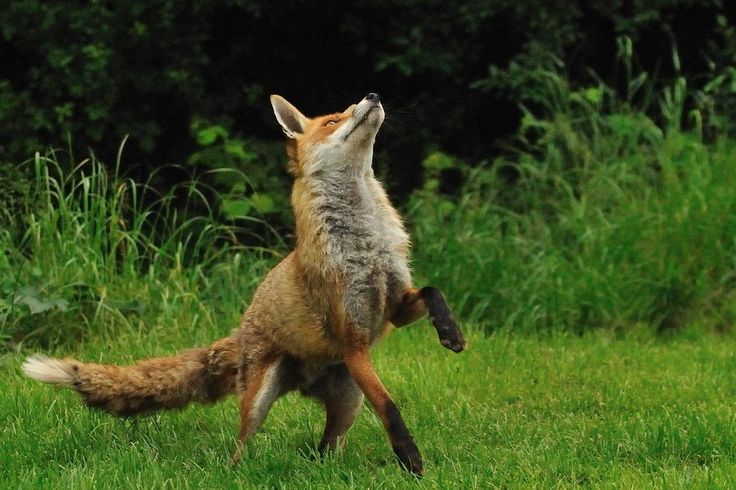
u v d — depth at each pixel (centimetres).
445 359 1137
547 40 1567
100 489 706
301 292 790
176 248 1446
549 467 760
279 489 729
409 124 1648
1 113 1477
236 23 1633
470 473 741
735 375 1063
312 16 1636
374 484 729
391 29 1598
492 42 1670
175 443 848
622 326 1330
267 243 1462
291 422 938
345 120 799
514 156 1714
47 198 1270
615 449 812
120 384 835
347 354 770
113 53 1455
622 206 1434
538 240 1439
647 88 1764
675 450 802
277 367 805
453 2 1559
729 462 752
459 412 955
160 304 1251
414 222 1461
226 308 1287
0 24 1452
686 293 1356
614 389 1016
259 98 1652
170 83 1483
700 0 1642
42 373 824
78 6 1469
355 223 786
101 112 1455
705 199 1404
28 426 890
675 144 1480
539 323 1331
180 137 1609
